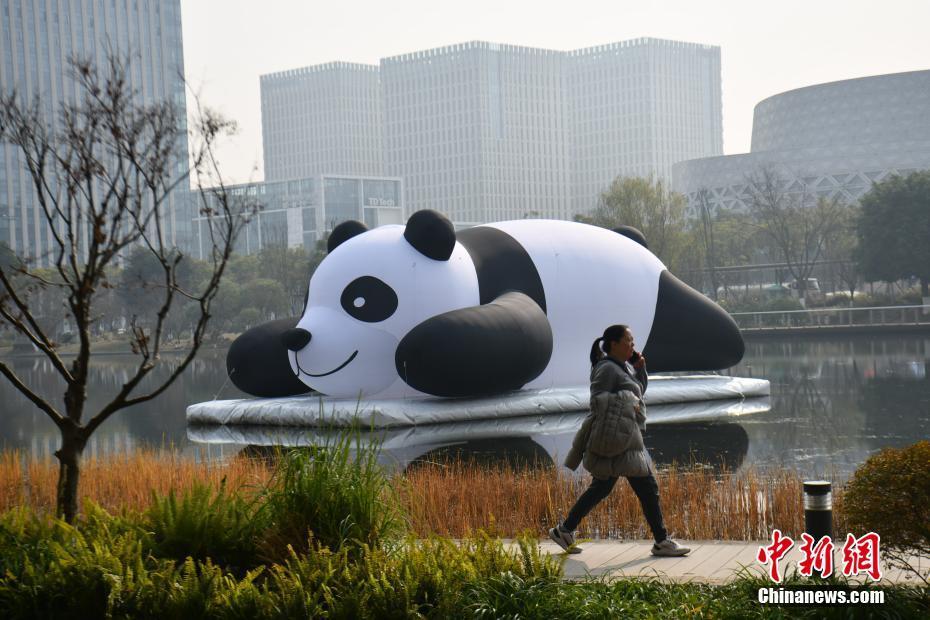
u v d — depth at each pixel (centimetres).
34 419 2284
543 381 2028
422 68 14550
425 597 560
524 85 14600
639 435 736
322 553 578
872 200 5206
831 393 2202
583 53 15625
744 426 1716
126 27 9356
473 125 14188
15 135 724
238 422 1927
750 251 7075
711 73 15975
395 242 1884
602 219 5509
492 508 937
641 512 906
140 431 1914
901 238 5031
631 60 15250
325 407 1817
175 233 9406
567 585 596
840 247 6456
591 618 550
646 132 15188
